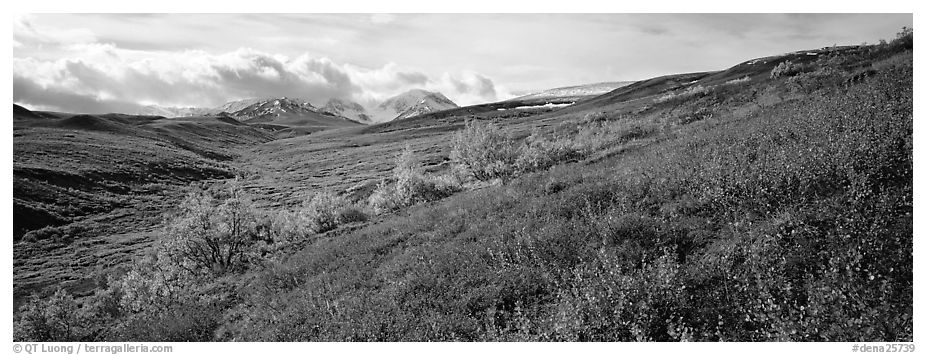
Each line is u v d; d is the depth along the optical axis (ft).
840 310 19.19
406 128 427.33
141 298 56.29
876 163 28.71
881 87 46.39
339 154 296.71
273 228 77.87
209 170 232.12
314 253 53.21
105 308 58.18
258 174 240.73
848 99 46.57
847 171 27.91
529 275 30.60
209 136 380.99
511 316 28.43
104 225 132.57
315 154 308.19
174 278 63.21
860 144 30.96
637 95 375.45
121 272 90.12
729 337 21.48
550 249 32.53
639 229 30.83
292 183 208.54
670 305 23.75
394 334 29.17
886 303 18.83
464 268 34.37
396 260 40.55
